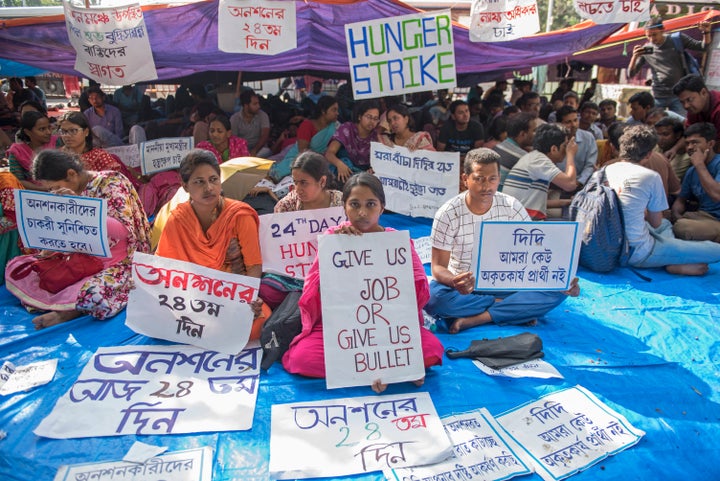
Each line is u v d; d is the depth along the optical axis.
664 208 4.25
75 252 3.46
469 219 3.33
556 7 23.75
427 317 3.45
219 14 4.17
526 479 2.13
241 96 7.83
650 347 3.19
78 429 2.35
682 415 2.54
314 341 2.76
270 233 3.38
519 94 11.36
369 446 2.27
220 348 2.97
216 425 2.40
